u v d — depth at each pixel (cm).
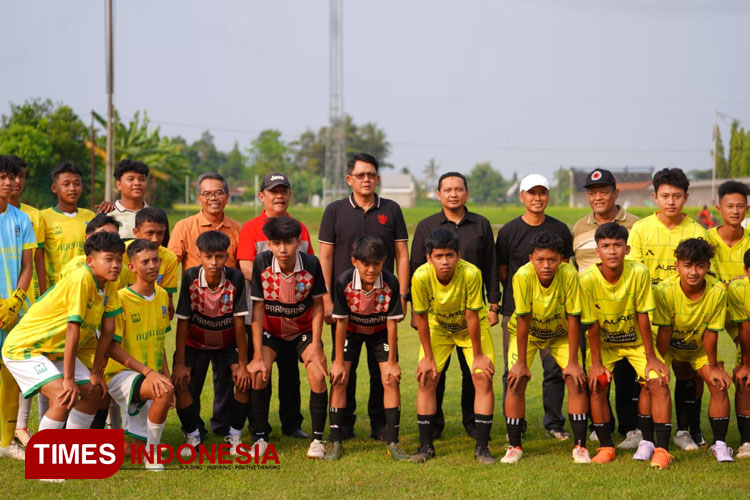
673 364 616
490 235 647
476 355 575
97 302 521
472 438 641
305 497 468
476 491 481
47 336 517
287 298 583
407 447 609
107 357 544
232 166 13338
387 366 585
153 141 4897
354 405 646
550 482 500
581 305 561
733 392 811
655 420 559
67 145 4703
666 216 614
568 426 687
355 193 643
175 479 507
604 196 652
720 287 565
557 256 539
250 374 582
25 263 580
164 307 572
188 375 583
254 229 644
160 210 607
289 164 11725
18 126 4597
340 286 576
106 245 503
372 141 12369
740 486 490
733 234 613
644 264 616
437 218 646
